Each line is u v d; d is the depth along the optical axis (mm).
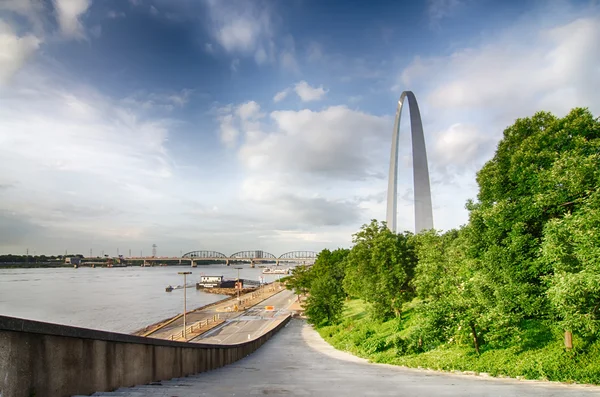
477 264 17969
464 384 10602
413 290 34625
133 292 134875
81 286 152625
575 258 12531
